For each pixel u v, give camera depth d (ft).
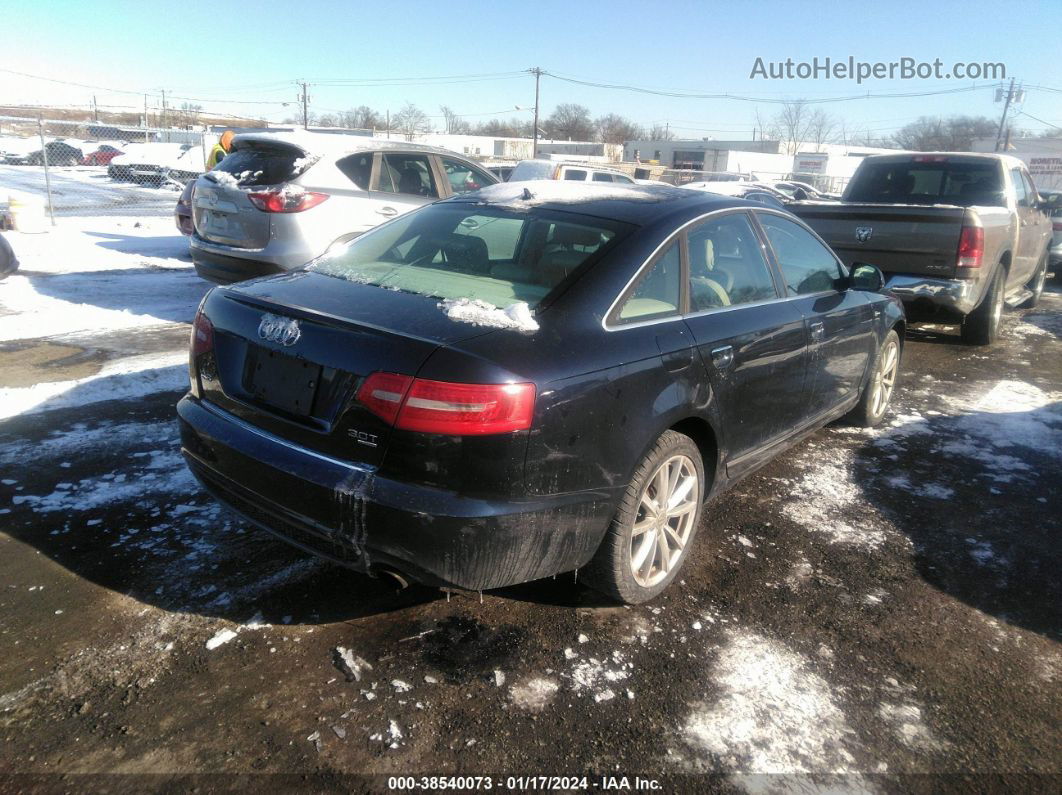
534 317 8.52
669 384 9.30
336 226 21.30
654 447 9.37
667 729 7.80
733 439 10.99
